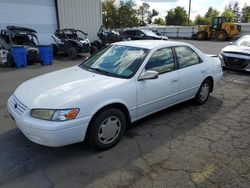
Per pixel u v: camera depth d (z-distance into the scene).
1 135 3.85
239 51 8.73
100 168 3.06
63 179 2.85
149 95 3.92
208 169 3.05
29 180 2.82
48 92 3.25
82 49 13.32
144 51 4.07
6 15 13.46
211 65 5.34
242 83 7.36
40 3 14.68
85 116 3.09
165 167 3.08
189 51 4.88
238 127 4.27
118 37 16.94
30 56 10.84
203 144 3.66
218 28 29.58
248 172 3.00
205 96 5.40
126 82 3.59
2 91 6.44
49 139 2.91
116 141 3.59
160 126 4.25
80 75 3.85
